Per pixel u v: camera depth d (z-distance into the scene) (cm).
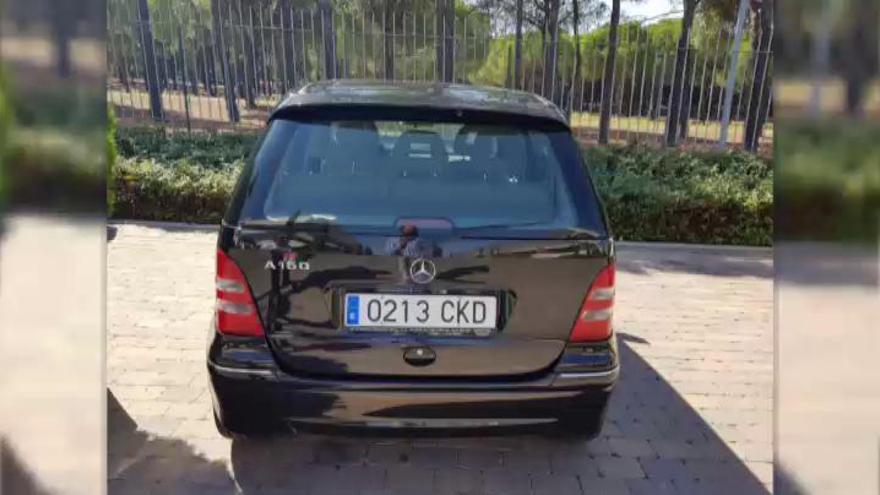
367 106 274
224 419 261
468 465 304
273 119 277
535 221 257
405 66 1023
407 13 1188
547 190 267
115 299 496
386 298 250
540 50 1044
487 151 274
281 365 254
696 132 1045
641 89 1036
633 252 698
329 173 263
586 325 260
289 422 257
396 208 254
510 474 299
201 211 732
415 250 248
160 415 333
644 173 804
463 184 265
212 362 256
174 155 829
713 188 727
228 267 252
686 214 721
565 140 279
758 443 332
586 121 1061
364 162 266
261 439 286
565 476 299
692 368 419
